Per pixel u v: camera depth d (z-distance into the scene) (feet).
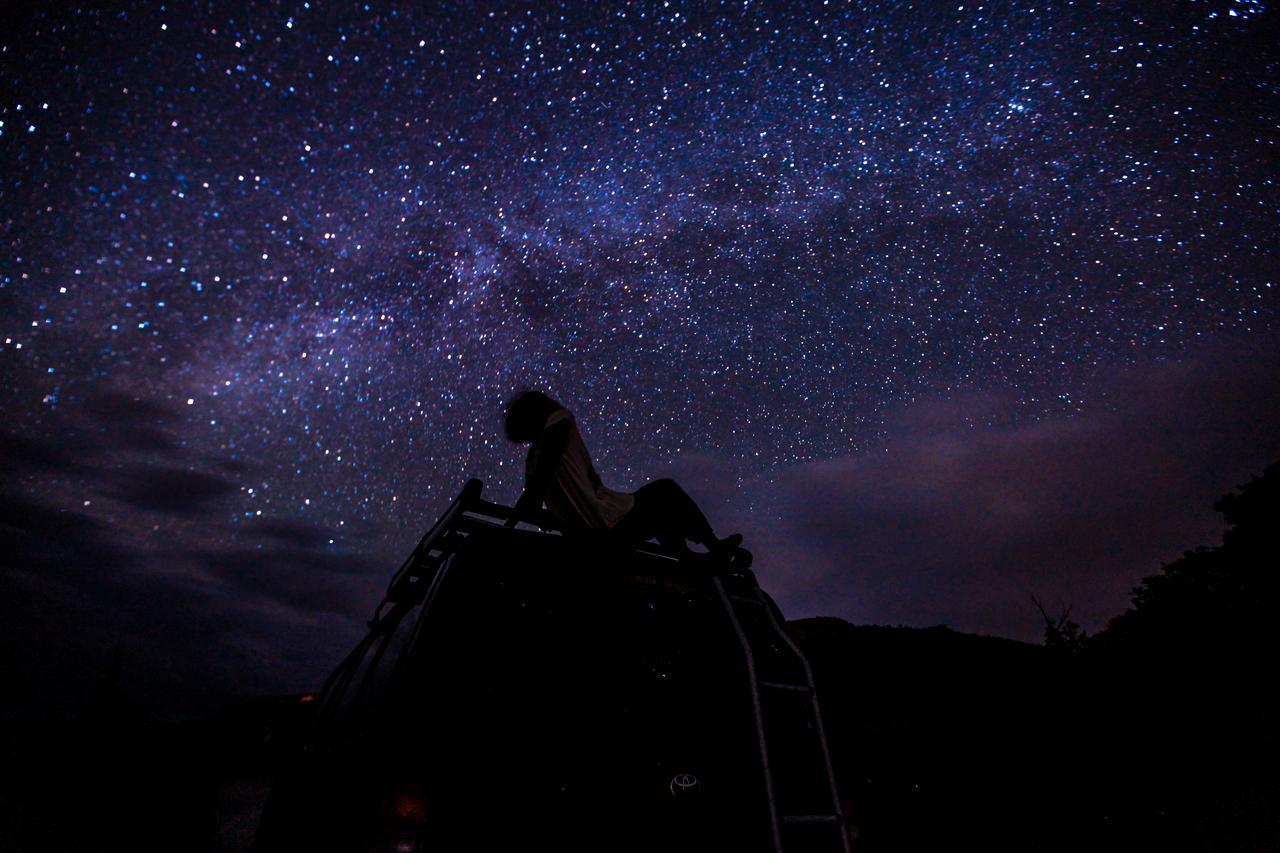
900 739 12.66
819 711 7.13
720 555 8.13
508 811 5.38
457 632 6.04
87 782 15.17
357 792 5.36
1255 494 18.31
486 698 5.77
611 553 7.48
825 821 6.46
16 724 17.79
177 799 15.57
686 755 6.21
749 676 6.68
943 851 10.88
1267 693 13.34
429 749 5.40
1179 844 11.24
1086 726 13.66
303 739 10.20
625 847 5.60
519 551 6.86
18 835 12.66
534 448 8.57
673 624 7.10
